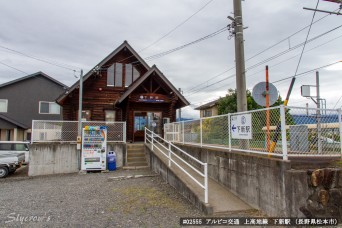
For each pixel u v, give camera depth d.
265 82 6.74
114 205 6.72
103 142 12.12
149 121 16.97
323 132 6.09
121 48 17.00
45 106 24.78
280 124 5.52
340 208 5.10
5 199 7.55
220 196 6.60
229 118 7.47
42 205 6.84
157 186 8.59
